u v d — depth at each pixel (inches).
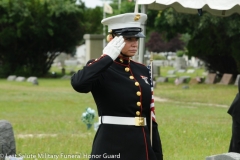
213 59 3912.4
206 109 2182.6
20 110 2106.3
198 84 3725.4
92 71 654.5
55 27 4616.1
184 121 1766.7
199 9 1529.3
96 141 685.3
